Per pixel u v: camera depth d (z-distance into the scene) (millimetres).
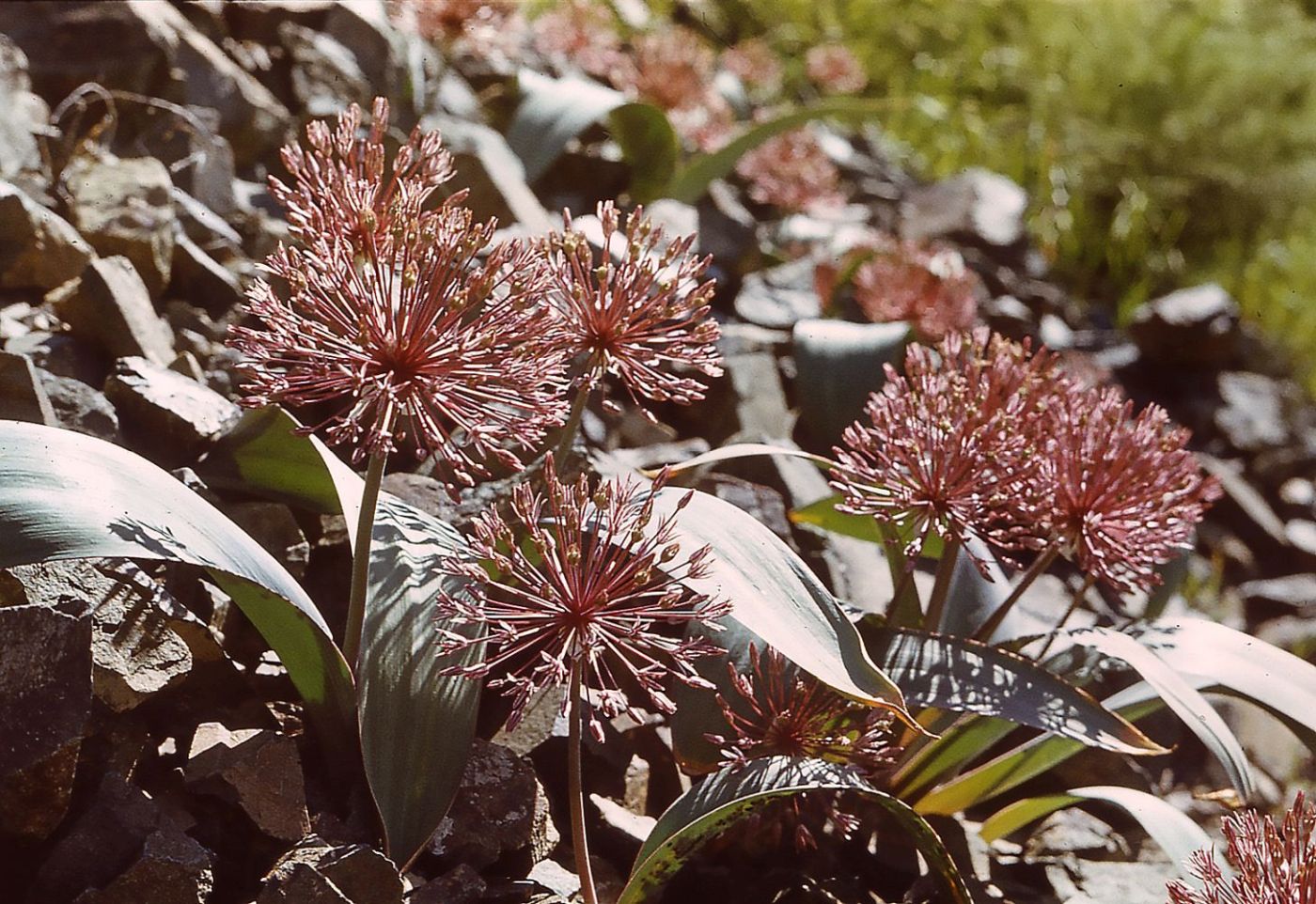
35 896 512
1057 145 2176
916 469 605
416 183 565
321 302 518
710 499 585
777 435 999
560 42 1358
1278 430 1550
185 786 554
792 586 561
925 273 1028
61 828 522
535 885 580
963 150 2160
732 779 567
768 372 1040
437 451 520
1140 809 640
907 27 2520
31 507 491
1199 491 644
